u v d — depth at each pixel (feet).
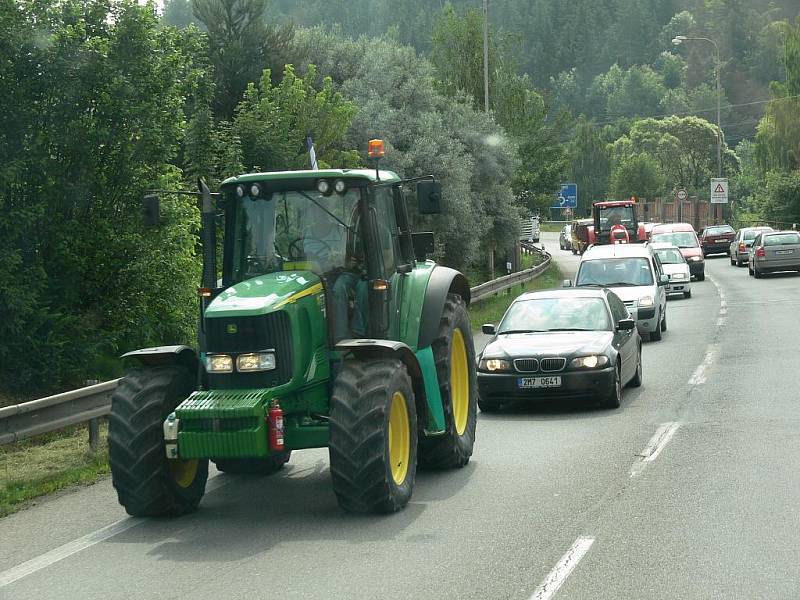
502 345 77.71
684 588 33.94
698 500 46.21
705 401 76.38
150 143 98.07
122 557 40.96
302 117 132.26
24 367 91.61
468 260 192.65
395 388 46.52
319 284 48.60
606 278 128.16
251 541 42.55
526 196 269.44
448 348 55.47
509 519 44.19
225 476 57.98
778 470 51.75
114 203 99.86
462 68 257.34
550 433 66.80
